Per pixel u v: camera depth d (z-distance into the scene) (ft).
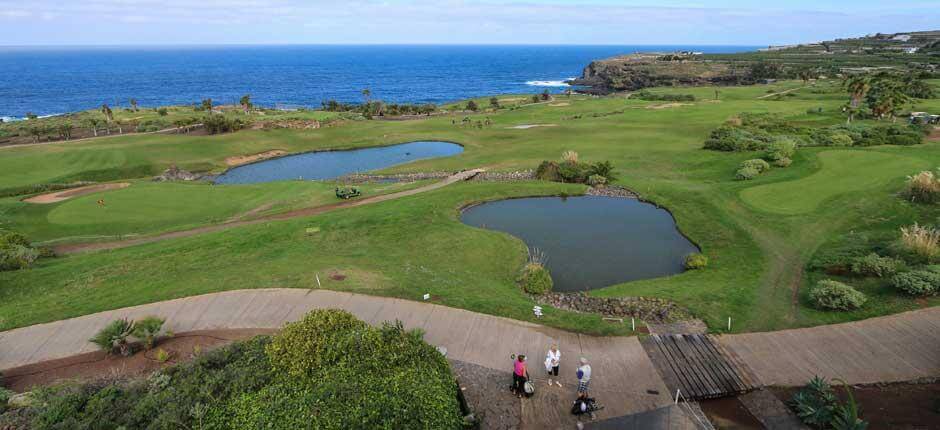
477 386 46.80
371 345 41.06
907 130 167.22
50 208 125.49
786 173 124.98
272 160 216.54
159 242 96.48
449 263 86.74
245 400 38.09
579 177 143.23
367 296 65.46
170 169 190.39
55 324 60.18
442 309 62.08
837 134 162.61
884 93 224.12
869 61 570.87
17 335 57.88
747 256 84.58
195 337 55.98
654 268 86.94
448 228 103.91
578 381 47.62
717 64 606.96
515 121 280.92
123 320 57.26
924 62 533.96
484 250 93.40
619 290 75.15
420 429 35.70
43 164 178.70
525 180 147.95
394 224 104.42
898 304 59.06
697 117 246.06
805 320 58.59
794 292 67.77
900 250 71.10
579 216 115.96
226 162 206.28
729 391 45.47
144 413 38.86
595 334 56.29
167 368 46.24
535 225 110.22
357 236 98.22
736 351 52.42
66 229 110.83
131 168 184.24
